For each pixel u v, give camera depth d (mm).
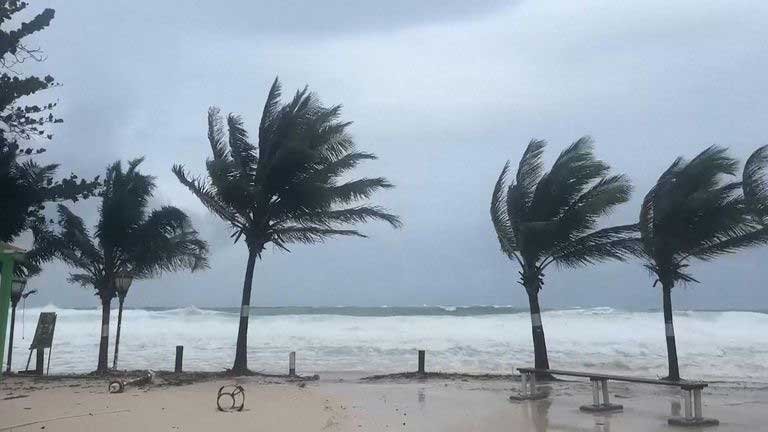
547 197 18406
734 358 25359
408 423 10859
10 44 16188
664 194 16656
